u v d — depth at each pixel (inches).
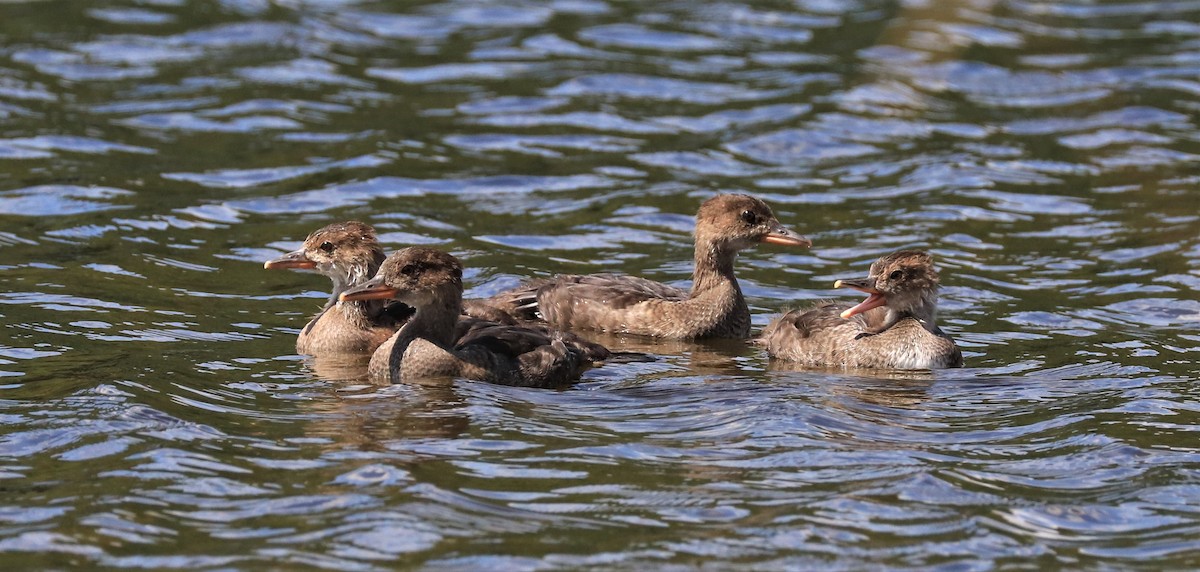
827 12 1328.7
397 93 1103.6
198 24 1242.6
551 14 1320.1
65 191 877.8
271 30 1232.2
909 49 1213.1
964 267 788.0
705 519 458.9
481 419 542.3
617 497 474.0
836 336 641.6
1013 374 614.5
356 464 494.6
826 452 513.3
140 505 460.4
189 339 647.8
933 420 551.2
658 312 692.1
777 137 1022.4
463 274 761.6
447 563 426.9
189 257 780.0
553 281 723.4
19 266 749.3
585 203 897.5
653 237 844.0
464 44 1229.7
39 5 1274.6
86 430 518.9
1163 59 1197.1
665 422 544.4
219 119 1029.2
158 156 953.5
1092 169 962.7
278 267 668.7
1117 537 453.1
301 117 1039.6
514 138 1016.2
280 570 420.2
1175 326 689.0
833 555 436.5
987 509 469.1
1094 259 797.9
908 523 458.6
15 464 490.6
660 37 1256.2
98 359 607.8
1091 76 1154.7
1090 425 544.7
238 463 494.0
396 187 914.1
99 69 1125.1
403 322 663.8
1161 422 550.0
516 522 454.3
